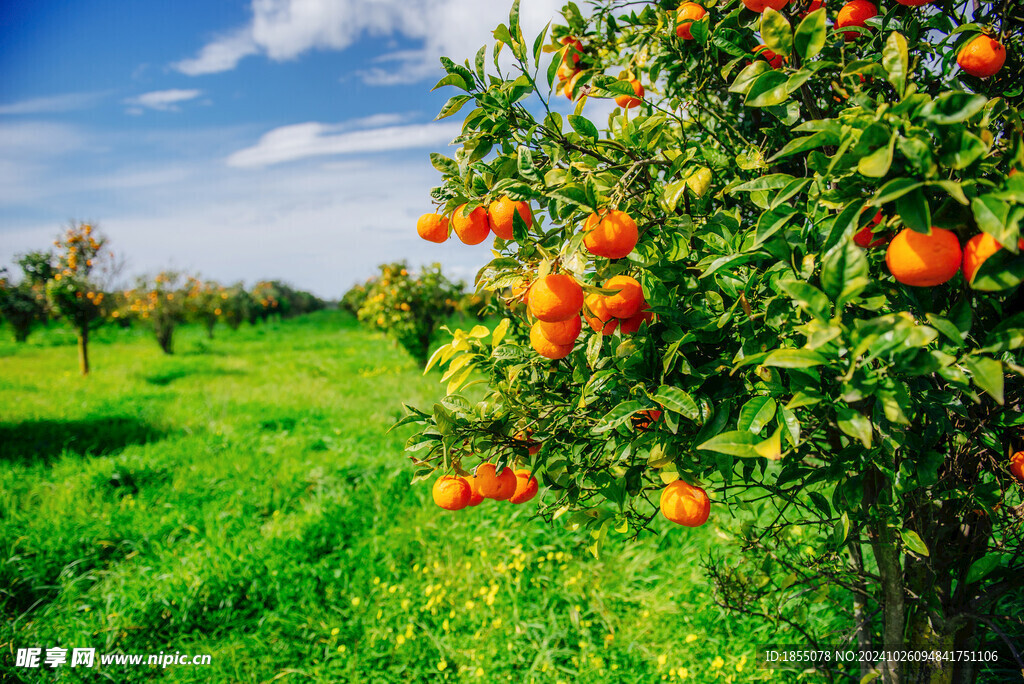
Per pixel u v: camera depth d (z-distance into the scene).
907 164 0.98
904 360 1.06
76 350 18.98
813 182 1.25
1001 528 1.76
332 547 4.04
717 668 2.78
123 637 3.20
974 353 1.13
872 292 1.19
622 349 1.37
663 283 1.38
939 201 1.06
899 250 1.00
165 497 4.74
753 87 1.22
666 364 1.30
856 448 1.31
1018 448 1.59
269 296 37.66
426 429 1.69
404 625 3.25
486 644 3.10
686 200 1.58
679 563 3.57
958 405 1.25
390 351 17.28
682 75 1.98
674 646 2.99
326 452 5.84
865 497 1.66
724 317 1.28
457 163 1.51
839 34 1.48
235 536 4.02
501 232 1.41
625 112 1.63
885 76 1.14
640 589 3.47
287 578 3.63
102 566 3.88
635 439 1.48
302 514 4.39
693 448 1.39
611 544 3.84
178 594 3.40
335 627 3.29
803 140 1.07
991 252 0.97
